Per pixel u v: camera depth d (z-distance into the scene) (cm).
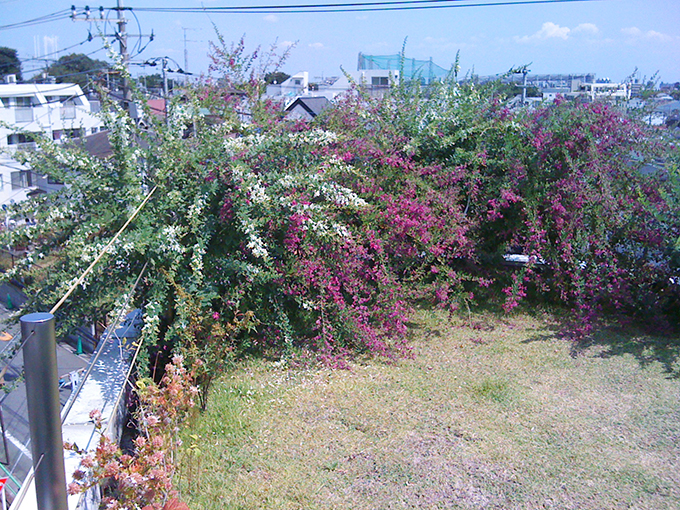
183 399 366
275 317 579
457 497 361
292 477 381
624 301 644
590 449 412
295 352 562
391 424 443
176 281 513
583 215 670
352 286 591
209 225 536
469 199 719
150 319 461
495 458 400
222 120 657
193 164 547
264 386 507
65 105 2431
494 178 726
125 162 530
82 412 399
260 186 551
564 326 653
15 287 635
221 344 516
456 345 604
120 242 474
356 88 789
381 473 384
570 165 658
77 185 530
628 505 354
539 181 700
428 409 466
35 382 231
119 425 423
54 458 241
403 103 772
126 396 448
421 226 615
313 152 607
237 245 561
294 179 554
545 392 497
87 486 291
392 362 557
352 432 434
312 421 449
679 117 775
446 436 427
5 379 400
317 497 361
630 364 556
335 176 617
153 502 300
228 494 364
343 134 659
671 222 631
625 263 668
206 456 403
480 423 445
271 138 591
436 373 534
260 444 419
